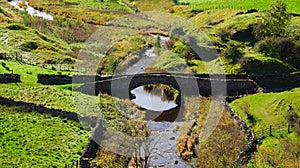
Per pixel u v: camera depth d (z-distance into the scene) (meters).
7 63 85.81
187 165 55.94
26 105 67.00
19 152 54.16
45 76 77.38
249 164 52.12
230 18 123.62
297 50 96.06
